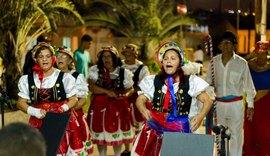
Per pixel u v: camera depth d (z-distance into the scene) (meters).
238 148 7.50
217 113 7.49
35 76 5.97
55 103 5.96
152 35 18.09
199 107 5.76
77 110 6.62
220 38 7.43
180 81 5.56
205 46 7.45
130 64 8.66
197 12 32.16
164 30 18.56
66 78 5.98
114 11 19.30
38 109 5.81
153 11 18.28
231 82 7.38
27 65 6.48
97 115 7.84
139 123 8.56
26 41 11.62
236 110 7.42
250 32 29.72
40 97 5.93
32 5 11.32
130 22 18.47
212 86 7.44
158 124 5.55
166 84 5.57
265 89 7.88
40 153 2.38
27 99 5.96
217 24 29.64
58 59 6.71
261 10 12.02
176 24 18.80
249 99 7.48
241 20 32.34
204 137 4.68
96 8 19.72
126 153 8.36
